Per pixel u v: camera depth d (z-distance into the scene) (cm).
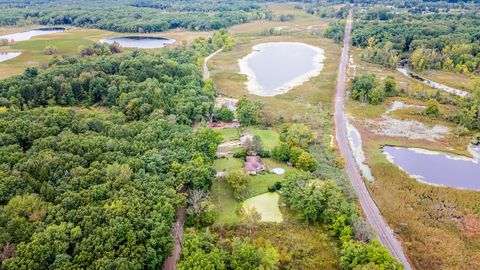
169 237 7519
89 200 7831
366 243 7962
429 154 12488
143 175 8981
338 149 12625
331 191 9244
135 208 7769
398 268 7056
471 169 11594
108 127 11325
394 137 13650
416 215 9362
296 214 9319
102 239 6912
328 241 8456
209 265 6719
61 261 6412
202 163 10031
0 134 9681
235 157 11862
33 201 7400
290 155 11525
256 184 10494
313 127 14188
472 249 8338
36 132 10119
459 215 9412
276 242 8388
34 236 6725
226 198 9894
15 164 8519
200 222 8850
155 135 11144
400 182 10775
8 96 13750
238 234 8625
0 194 7531
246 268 7044
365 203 9806
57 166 8694
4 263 6222
